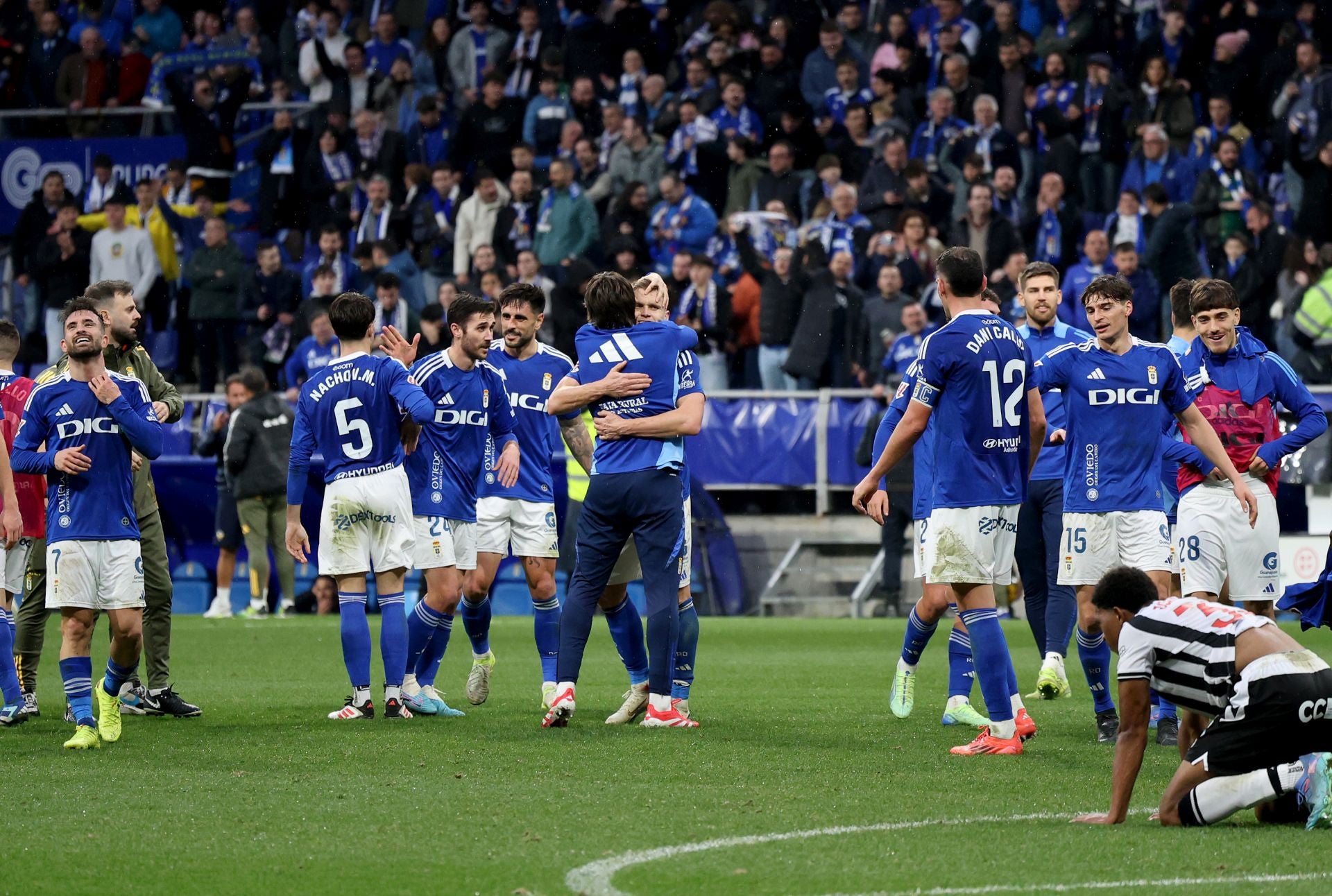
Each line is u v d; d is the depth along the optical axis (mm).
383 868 16984
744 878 16359
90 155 84750
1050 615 33156
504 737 26984
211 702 33219
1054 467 32719
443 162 78500
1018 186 70062
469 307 30953
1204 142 68375
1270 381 28750
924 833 18672
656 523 27734
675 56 82062
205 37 90125
